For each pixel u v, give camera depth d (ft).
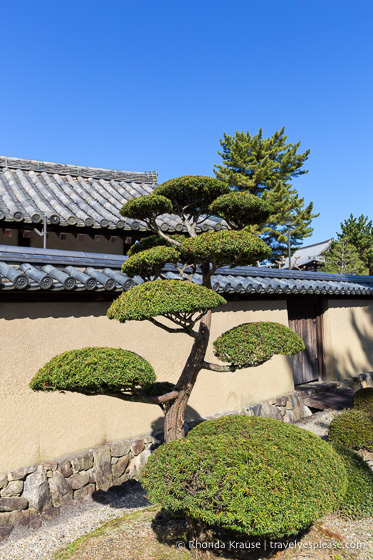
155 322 11.37
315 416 24.38
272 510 8.02
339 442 18.44
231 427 10.80
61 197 24.57
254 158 69.21
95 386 10.44
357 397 21.75
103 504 14.66
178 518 12.17
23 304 14.82
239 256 11.36
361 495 13.19
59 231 21.13
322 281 28.43
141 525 12.09
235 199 12.67
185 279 13.04
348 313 30.09
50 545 11.89
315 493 8.59
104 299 16.90
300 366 27.45
